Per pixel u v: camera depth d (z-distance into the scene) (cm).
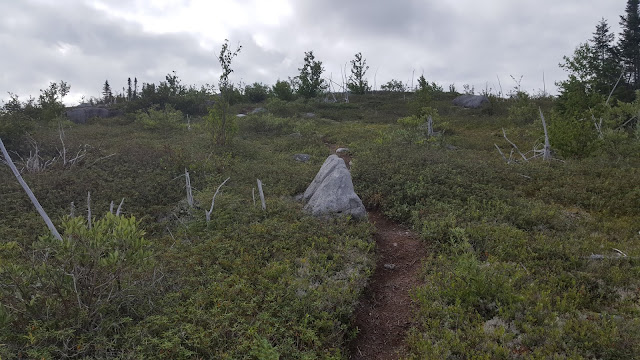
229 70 1795
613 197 1036
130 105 3158
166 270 698
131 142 1791
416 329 575
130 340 504
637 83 3394
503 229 855
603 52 3388
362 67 4494
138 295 592
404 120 2259
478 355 480
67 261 526
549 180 1227
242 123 2420
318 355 527
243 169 1448
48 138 1709
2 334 482
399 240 908
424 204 1059
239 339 527
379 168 1318
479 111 3119
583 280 645
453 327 558
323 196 1039
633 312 554
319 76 3950
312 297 619
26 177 1230
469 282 621
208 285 663
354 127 2508
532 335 504
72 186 1172
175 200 1181
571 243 796
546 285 627
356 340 589
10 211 1027
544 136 1647
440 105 3409
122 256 551
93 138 1973
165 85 3350
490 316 571
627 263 695
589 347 479
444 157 1427
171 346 494
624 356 459
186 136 2067
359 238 877
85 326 521
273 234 863
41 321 508
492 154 1717
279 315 588
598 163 1326
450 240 825
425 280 714
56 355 479
